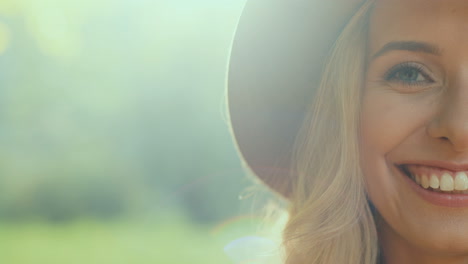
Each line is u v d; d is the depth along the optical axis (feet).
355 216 6.04
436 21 5.18
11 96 59.98
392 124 5.41
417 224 5.32
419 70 5.36
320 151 6.34
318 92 6.39
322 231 6.08
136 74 61.46
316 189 6.24
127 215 57.47
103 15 58.44
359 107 5.97
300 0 6.22
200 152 56.70
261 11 6.29
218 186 51.60
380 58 5.57
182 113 58.18
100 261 35.68
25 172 59.31
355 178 6.00
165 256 36.14
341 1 6.13
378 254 6.08
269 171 7.10
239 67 6.55
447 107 5.10
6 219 56.70
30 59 57.21
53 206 58.70
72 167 60.90
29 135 61.77
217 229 45.75
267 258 7.07
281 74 6.64
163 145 58.54
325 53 6.52
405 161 5.37
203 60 57.57
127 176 59.82
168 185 58.03
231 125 6.82
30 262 36.01
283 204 7.70
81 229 49.29
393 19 5.49
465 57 5.11
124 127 62.03
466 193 5.18
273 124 6.86
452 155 5.10
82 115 61.87
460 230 5.18
